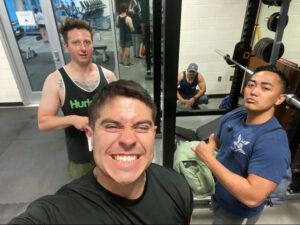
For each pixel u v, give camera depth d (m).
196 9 3.43
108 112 0.65
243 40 2.55
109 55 3.81
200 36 3.61
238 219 1.01
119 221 0.66
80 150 1.40
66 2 3.34
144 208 0.70
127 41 3.63
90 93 1.33
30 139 2.98
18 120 3.47
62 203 0.65
